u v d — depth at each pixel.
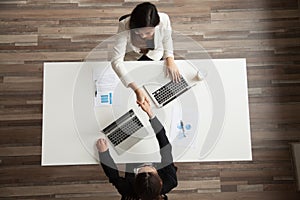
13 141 2.60
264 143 2.58
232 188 2.52
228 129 2.16
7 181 2.54
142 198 1.80
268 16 2.76
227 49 2.72
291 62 2.69
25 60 2.71
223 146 2.14
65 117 2.14
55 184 2.53
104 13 2.78
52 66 2.25
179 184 2.52
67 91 2.21
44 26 2.77
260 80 2.67
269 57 2.70
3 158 2.57
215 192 2.52
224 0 2.79
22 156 2.57
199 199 2.51
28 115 2.63
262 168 2.54
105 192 2.52
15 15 2.78
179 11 2.78
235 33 2.74
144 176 1.77
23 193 2.53
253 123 2.61
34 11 2.79
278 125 2.60
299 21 2.75
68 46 2.74
